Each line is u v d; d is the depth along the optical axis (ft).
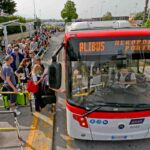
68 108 16.83
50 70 15.66
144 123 16.43
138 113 15.98
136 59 16.34
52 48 76.43
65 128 21.76
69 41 16.01
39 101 23.72
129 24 21.54
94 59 16.21
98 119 16.17
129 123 16.24
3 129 20.90
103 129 16.52
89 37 15.94
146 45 16.20
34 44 52.85
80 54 16.12
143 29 17.33
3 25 57.98
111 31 16.39
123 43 16.08
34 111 24.89
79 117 16.42
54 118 23.63
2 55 55.36
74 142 19.60
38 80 23.12
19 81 27.94
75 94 16.49
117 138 16.84
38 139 19.61
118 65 16.35
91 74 16.37
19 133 19.81
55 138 20.17
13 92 22.27
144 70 16.58
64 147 18.93
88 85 16.43
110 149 18.65
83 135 16.97
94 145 19.17
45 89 23.16
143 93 16.57
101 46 16.08
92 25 20.54
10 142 19.27
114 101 16.12
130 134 16.69
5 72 22.07
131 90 16.55
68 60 16.25
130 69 16.47
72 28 19.45
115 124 16.26
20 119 23.21
